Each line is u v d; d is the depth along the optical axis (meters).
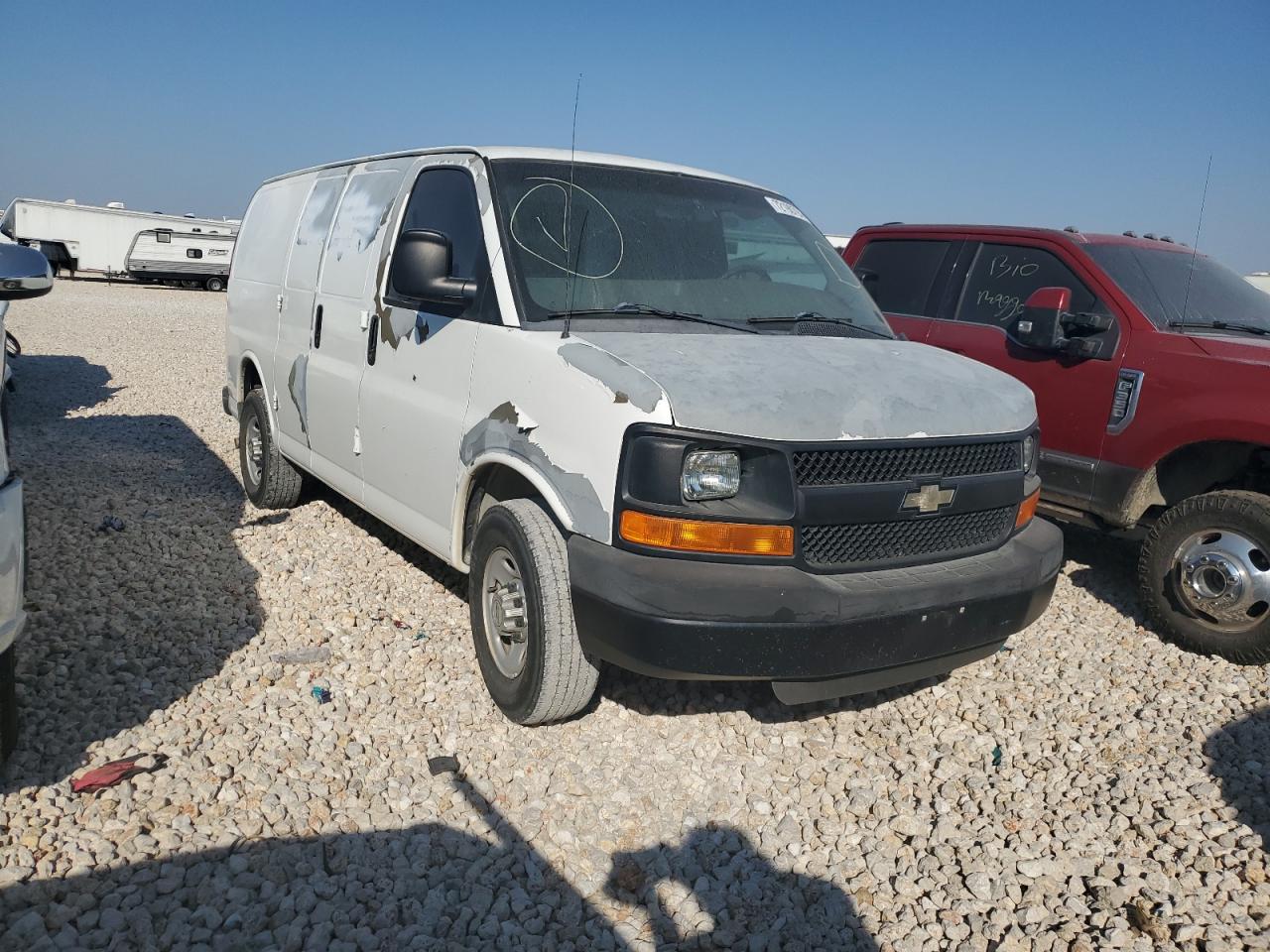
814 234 5.09
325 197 5.86
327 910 2.82
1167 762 3.95
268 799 3.29
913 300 6.88
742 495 3.27
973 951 2.87
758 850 3.29
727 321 4.11
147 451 8.60
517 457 3.71
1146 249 6.23
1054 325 5.72
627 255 4.21
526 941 2.79
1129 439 5.41
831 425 3.33
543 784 3.53
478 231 4.19
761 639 3.16
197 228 37.16
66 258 36.47
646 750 3.80
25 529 3.20
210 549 5.77
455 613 4.99
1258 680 4.75
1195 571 4.99
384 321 4.76
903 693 4.45
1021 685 4.61
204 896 2.82
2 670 3.17
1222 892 3.15
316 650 4.43
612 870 3.13
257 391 6.63
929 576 3.50
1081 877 3.24
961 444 3.64
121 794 3.22
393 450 4.66
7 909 2.70
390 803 3.37
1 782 3.25
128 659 4.19
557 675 3.60
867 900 3.09
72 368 13.91
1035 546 3.89
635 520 3.22
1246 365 5.00
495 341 3.89
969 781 3.74
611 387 3.32
